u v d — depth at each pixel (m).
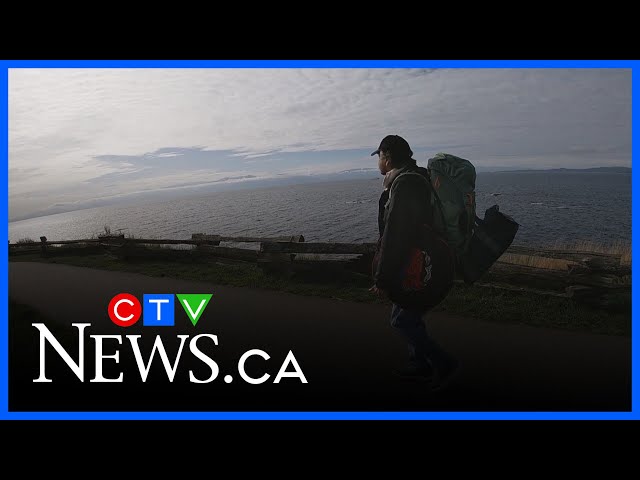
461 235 2.91
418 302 2.91
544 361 3.75
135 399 3.33
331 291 6.64
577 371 3.52
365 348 4.24
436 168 2.92
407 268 2.86
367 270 7.11
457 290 5.91
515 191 188.12
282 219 103.12
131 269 9.72
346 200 175.00
